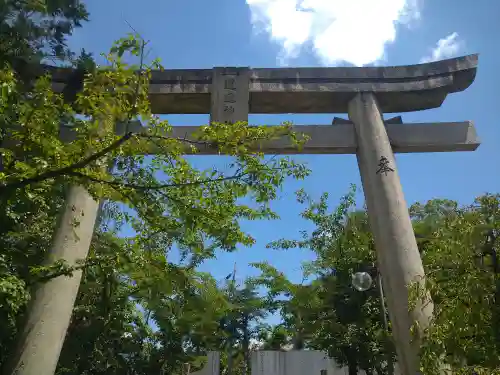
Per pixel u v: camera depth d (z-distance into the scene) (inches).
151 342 1003.9
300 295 717.3
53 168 247.4
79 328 686.5
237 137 268.5
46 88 254.4
